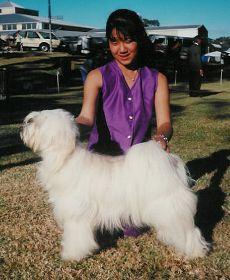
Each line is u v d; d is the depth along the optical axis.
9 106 12.65
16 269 3.34
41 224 4.13
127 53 3.22
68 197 3.00
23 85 17.58
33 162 6.34
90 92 3.37
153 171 2.83
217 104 12.62
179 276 3.19
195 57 14.60
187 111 11.24
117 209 2.99
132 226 3.42
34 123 2.90
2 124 9.52
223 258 3.40
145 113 3.43
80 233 3.15
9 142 7.69
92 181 2.96
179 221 2.95
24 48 36.69
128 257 3.47
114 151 3.47
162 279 3.16
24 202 4.71
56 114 2.91
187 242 3.27
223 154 6.71
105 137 3.52
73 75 21.53
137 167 2.85
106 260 3.43
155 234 3.82
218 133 8.34
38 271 3.31
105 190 2.95
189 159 6.42
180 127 8.92
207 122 9.51
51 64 23.78
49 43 35.84
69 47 32.03
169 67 22.38
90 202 2.98
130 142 3.43
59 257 3.48
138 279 3.18
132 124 3.41
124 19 3.15
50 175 2.99
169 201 2.88
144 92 3.39
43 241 3.78
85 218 3.06
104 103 3.42
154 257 3.46
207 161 6.31
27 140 2.94
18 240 3.81
